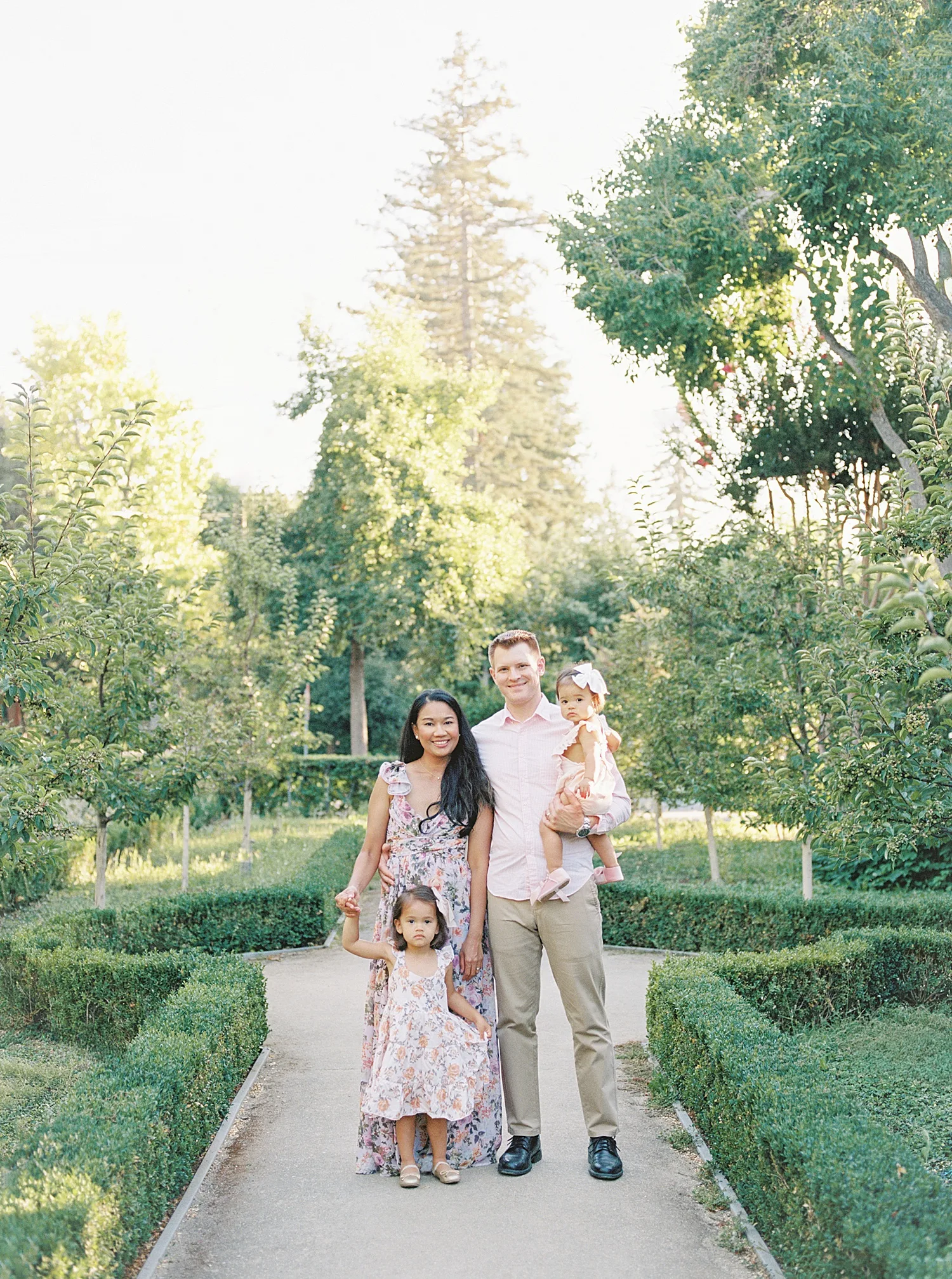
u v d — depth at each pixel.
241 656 15.52
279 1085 5.84
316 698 33.81
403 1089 4.24
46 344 20.91
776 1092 3.95
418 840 4.50
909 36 11.37
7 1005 7.35
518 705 4.61
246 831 15.52
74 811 14.16
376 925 4.58
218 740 12.73
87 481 6.71
